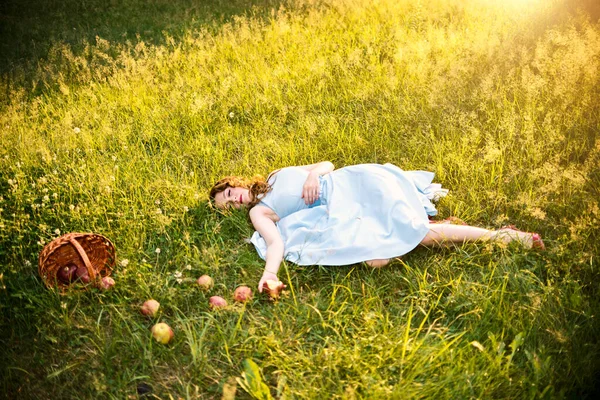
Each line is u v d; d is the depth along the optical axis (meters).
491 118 4.56
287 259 3.38
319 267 3.29
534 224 3.48
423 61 5.68
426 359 2.51
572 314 2.72
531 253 3.21
